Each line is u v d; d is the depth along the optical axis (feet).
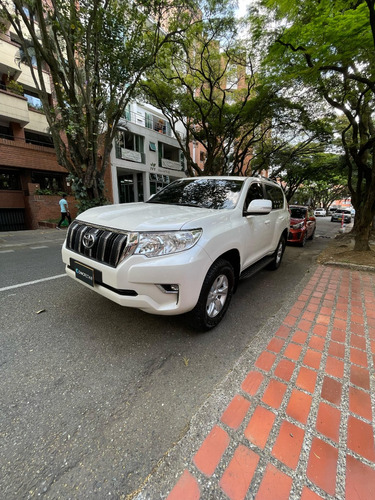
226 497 3.61
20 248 22.50
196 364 6.72
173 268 6.48
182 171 70.69
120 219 7.42
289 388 5.68
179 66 36.27
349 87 24.75
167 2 24.08
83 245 7.84
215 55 34.24
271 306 10.64
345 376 6.08
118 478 3.92
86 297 10.75
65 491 3.73
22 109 41.57
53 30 22.03
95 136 27.35
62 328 8.29
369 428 4.71
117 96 27.68
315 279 13.87
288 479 3.85
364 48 15.69
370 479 3.85
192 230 6.99
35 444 4.43
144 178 58.70
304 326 8.45
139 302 6.56
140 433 4.70
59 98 24.61
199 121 43.37
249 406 5.20
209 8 26.99
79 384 5.89
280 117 39.60
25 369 6.34
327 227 59.72
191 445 4.39
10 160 40.75
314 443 4.43
